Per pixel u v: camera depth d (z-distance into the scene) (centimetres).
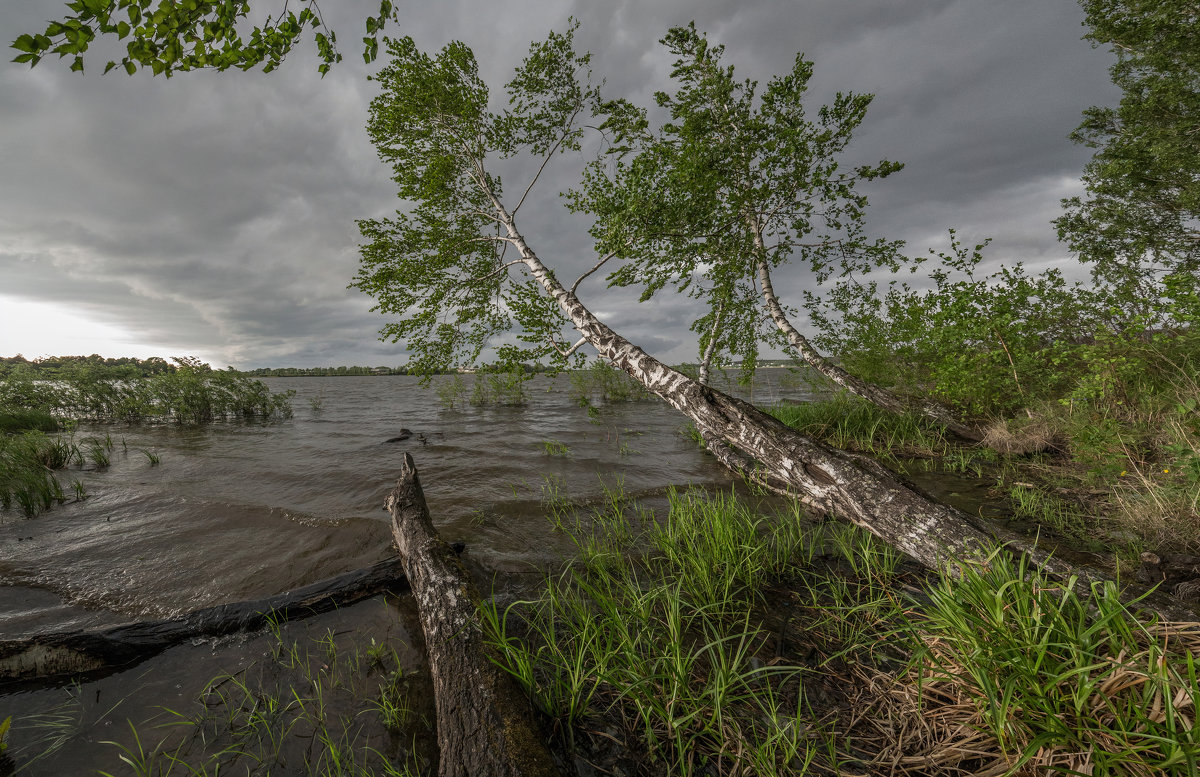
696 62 906
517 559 398
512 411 1630
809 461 409
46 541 464
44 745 206
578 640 262
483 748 175
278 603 310
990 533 302
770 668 202
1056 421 661
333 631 295
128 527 504
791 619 283
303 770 191
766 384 2294
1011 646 174
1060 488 488
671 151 680
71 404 1638
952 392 738
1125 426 546
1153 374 611
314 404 1977
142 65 279
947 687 201
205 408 1573
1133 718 149
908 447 737
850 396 1010
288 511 544
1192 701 145
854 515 371
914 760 175
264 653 273
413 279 748
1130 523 363
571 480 663
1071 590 179
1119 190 1045
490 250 855
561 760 183
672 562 357
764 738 192
